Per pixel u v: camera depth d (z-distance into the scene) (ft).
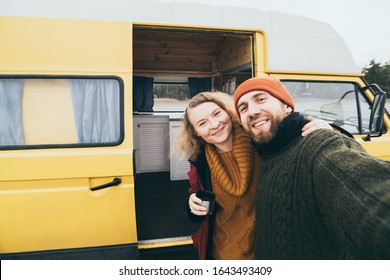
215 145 4.13
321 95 7.97
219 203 4.23
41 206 6.05
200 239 4.85
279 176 2.96
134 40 13.91
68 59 6.11
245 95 3.18
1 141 6.06
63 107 6.33
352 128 8.23
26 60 5.93
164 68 15.64
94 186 6.24
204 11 7.26
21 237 6.08
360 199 1.75
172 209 10.27
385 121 8.25
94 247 6.40
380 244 1.49
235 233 4.21
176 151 4.62
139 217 9.51
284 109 3.18
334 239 2.65
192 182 4.70
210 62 16.11
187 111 4.07
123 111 6.41
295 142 2.95
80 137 6.41
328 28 8.07
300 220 2.71
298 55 7.55
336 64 7.87
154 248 7.19
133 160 6.36
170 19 6.98
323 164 2.32
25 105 6.16
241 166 3.82
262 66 7.35
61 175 6.02
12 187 5.96
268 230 3.13
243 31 7.29
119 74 6.36
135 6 6.87
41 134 6.24
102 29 6.30
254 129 3.16
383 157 8.01
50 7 6.27
